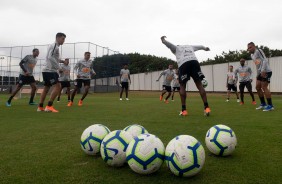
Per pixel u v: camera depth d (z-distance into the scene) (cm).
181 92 601
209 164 241
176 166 204
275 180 201
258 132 387
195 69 584
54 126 457
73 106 895
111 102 1138
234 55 4053
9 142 333
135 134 272
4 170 227
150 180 204
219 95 2098
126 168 233
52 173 219
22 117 579
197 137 357
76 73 926
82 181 201
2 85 2653
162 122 493
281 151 282
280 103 1012
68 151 289
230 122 486
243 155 269
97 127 275
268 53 3919
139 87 4066
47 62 695
